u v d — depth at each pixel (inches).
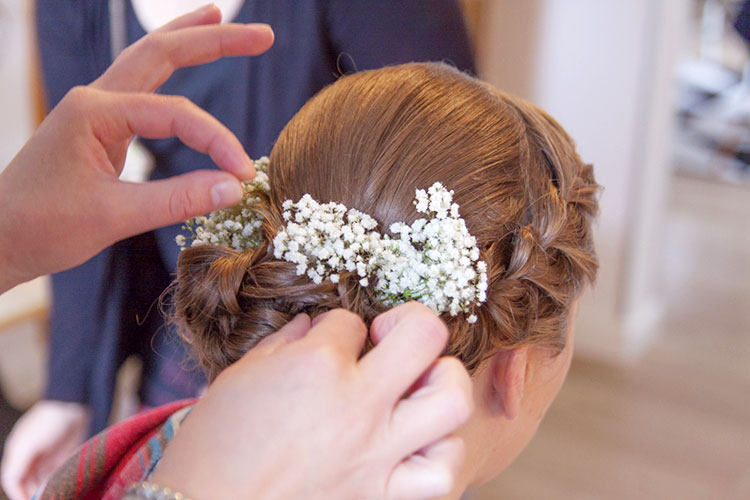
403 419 19.0
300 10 42.1
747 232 172.1
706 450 95.0
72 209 22.2
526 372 28.3
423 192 22.7
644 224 112.6
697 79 238.2
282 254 22.9
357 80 26.0
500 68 116.3
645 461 92.8
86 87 22.8
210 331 24.5
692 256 157.9
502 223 24.5
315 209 22.7
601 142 110.0
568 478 89.5
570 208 27.8
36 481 48.8
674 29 104.1
